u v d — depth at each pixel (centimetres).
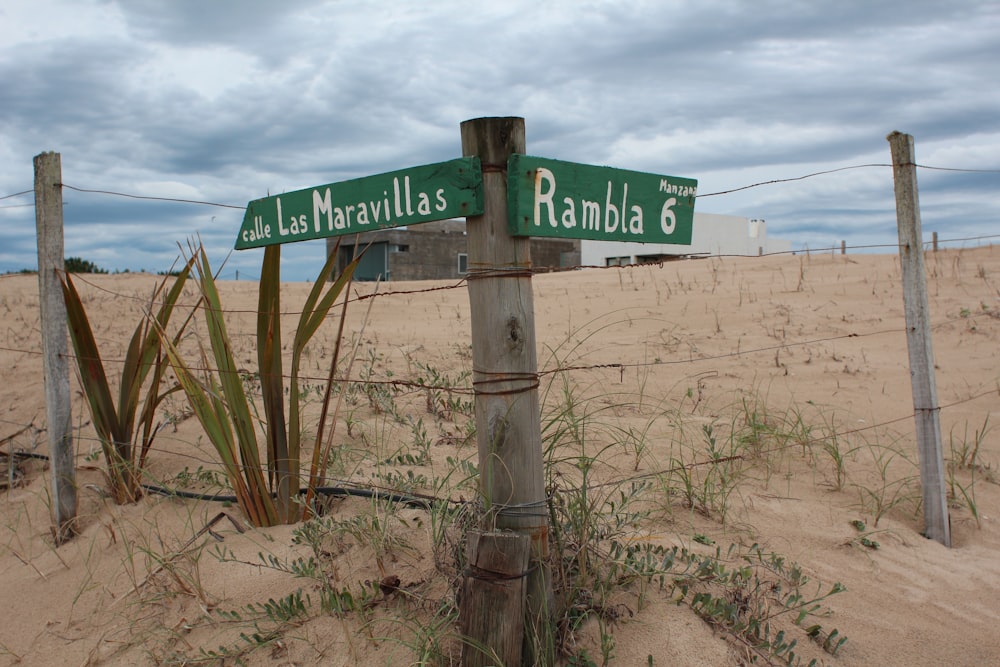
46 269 423
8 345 821
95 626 342
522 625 257
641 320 901
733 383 643
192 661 302
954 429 543
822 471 457
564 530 307
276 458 387
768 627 290
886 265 1206
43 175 421
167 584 348
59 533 414
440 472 427
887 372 667
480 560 259
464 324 929
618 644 280
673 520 380
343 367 712
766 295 991
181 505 420
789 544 369
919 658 293
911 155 390
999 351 711
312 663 290
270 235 332
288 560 348
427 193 268
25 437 578
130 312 981
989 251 1270
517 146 259
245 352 784
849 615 315
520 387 266
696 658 276
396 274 2747
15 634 348
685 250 3116
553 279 1359
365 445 480
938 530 384
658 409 573
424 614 300
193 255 386
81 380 432
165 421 553
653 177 295
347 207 296
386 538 341
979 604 329
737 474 438
